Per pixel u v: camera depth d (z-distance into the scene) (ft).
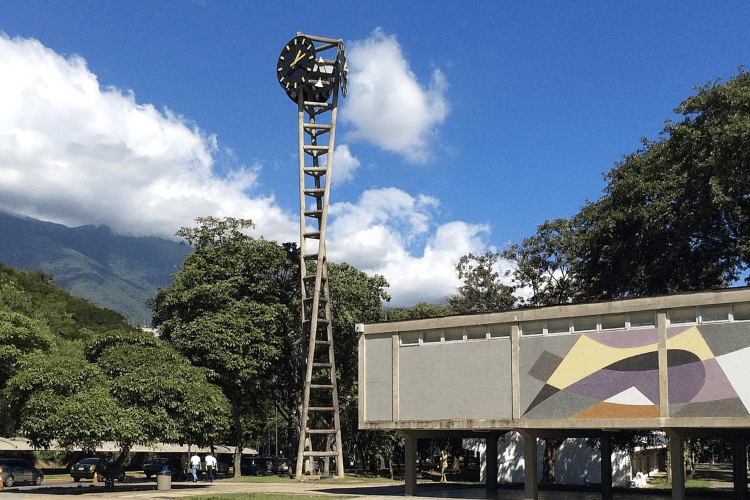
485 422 102.01
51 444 125.90
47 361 117.50
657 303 90.74
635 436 154.71
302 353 171.63
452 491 129.29
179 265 184.03
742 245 127.03
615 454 171.94
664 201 131.23
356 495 116.26
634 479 182.80
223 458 271.49
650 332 91.25
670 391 88.69
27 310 238.27
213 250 178.60
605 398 92.99
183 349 164.04
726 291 86.17
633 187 139.33
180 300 171.01
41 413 110.83
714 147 121.70
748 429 94.17
